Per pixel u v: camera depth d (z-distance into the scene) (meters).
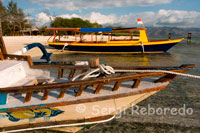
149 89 3.98
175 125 4.52
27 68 5.07
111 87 4.11
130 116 5.05
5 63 4.86
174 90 7.15
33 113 3.77
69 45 20.70
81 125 4.09
